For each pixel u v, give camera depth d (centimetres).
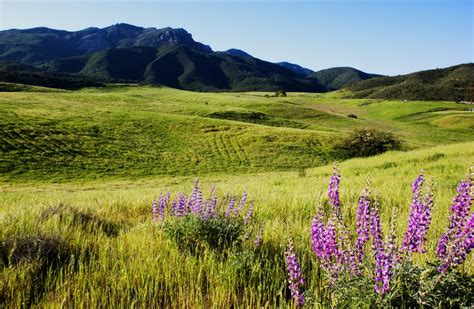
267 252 522
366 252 440
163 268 458
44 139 5441
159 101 11362
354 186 1362
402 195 1063
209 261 481
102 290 410
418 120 12619
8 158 4628
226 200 863
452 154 2516
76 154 5225
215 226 593
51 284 429
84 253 512
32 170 4469
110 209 973
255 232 608
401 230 591
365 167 2380
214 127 7556
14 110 6619
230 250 540
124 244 556
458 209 342
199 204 677
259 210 877
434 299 328
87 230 671
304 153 6488
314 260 500
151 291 402
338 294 354
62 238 544
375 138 6512
